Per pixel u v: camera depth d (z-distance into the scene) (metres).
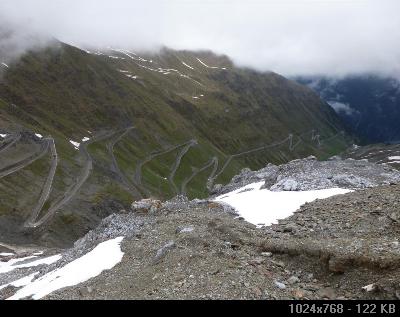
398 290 19.03
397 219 27.06
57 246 124.56
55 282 30.95
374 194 33.69
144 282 24.17
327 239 26.17
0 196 139.50
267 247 25.80
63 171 179.25
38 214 138.75
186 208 40.56
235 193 47.41
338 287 20.97
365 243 23.33
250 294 20.78
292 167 46.94
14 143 185.62
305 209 34.12
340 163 48.44
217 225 30.95
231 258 25.05
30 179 160.62
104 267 30.30
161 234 32.84
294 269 23.39
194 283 22.36
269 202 37.66
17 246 110.94
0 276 52.44
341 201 33.75
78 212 148.62
